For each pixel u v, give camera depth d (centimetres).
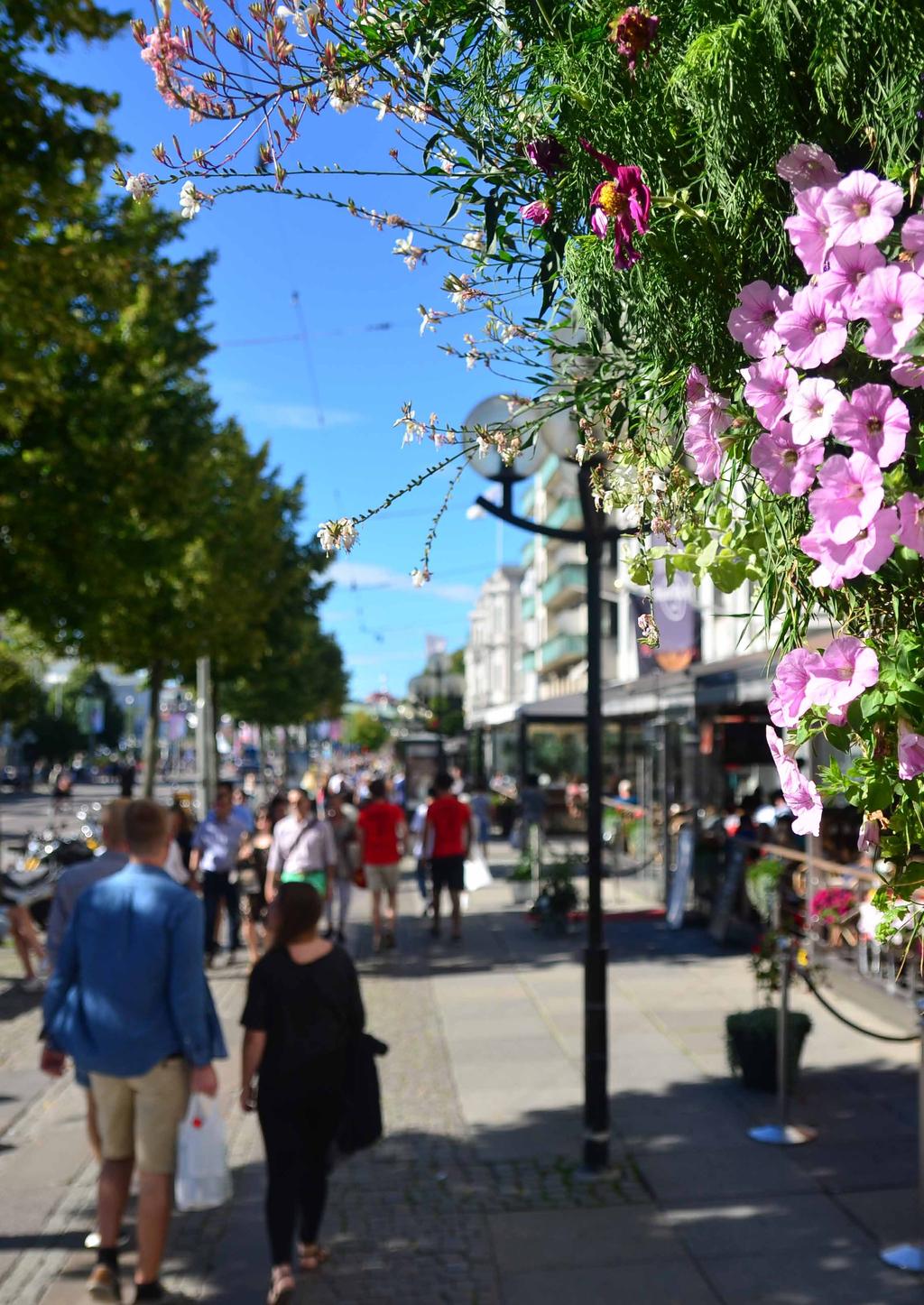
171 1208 415
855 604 139
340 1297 435
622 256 154
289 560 3017
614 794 2441
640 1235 486
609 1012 918
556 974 1088
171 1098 409
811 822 135
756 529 164
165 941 406
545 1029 863
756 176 145
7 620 1454
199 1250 479
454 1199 531
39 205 947
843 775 134
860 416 120
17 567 1216
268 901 1109
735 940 1229
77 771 7856
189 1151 415
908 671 128
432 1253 473
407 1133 627
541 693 6131
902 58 128
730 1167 561
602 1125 562
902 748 130
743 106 143
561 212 182
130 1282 448
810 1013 888
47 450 1210
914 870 137
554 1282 445
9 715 4538
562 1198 529
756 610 167
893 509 121
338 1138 433
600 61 159
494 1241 484
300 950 435
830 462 121
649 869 1803
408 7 175
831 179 132
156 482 1383
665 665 1347
